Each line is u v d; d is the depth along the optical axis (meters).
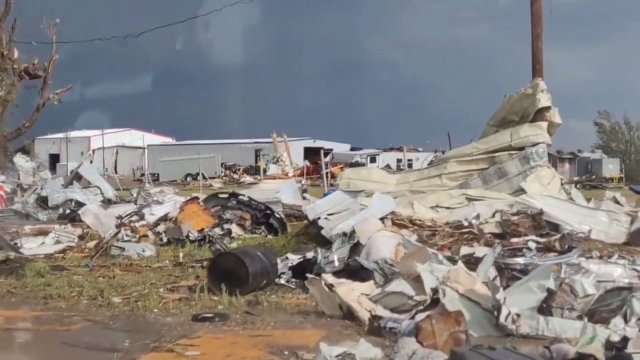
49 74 19.03
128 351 8.07
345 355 7.32
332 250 12.64
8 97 18.58
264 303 10.40
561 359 6.86
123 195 33.59
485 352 5.61
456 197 18.83
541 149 19.30
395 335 8.38
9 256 13.44
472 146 20.64
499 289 8.45
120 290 11.63
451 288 8.62
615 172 53.50
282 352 7.91
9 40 18.69
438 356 7.04
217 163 60.41
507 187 19.27
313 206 16.77
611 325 8.38
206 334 8.79
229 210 19.20
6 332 9.01
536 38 22.08
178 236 17.36
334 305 9.69
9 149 28.86
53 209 23.72
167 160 61.25
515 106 21.09
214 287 11.14
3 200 23.16
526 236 14.35
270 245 16.31
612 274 10.31
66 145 61.69
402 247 11.73
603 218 16.61
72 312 10.18
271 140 65.56
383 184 21.08
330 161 47.34
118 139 75.25
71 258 15.50
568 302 8.78
